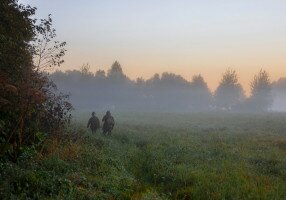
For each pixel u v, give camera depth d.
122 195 10.23
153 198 9.88
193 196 10.61
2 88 11.49
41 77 15.41
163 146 19.89
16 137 12.57
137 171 13.83
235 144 22.73
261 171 14.23
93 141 18.69
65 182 9.80
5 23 14.15
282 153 18.89
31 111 12.85
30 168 10.51
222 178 12.11
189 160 15.86
